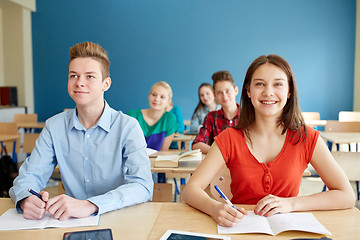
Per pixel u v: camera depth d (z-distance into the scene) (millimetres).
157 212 1035
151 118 2686
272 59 1166
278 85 1144
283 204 1011
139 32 5844
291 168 1176
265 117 1196
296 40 5594
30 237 842
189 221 962
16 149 3820
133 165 1211
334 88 5598
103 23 5883
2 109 5168
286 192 1190
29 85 5965
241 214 934
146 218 982
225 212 938
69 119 1271
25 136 3062
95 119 1242
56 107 6051
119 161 1245
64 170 1263
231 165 1243
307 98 5641
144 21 5824
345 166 2242
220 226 919
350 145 3283
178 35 5781
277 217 960
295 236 858
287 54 5621
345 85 5586
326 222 941
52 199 983
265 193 1191
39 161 1229
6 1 5320
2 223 932
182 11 5754
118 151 1240
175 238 831
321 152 1177
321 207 1033
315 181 3688
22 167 1228
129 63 5891
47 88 6043
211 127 2480
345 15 5492
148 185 1187
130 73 5898
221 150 1224
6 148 3824
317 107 5637
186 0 5734
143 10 5812
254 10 5629
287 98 1193
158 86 2625
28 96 5938
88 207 985
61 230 888
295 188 1205
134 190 1113
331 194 1064
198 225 934
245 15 5652
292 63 5625
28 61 5934
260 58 1192
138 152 1229
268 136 1215
